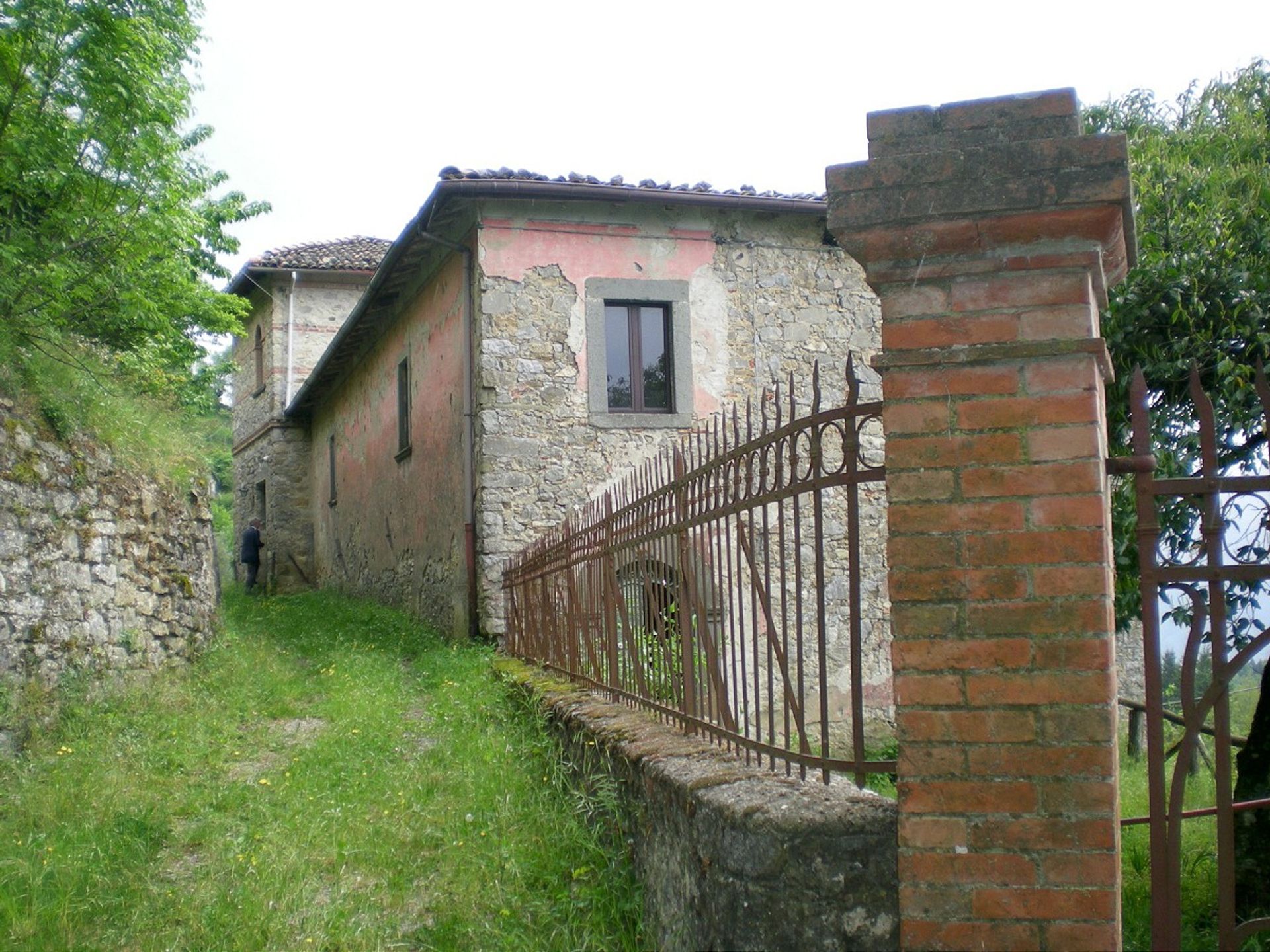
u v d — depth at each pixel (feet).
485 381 36.06
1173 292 15.79
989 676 8.48
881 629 36.45
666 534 15.06
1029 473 8.55
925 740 8.58
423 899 14.32
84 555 25.82
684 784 11.06
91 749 21.33
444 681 29.37
